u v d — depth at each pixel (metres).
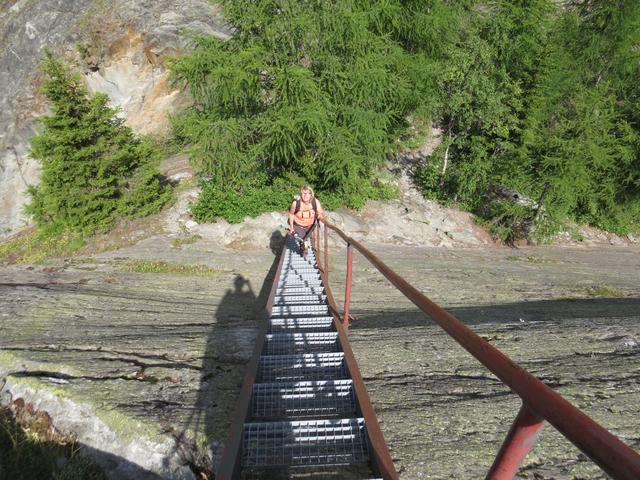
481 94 12.96
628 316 6.10
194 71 12.02
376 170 15.48
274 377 3.00
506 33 13.27
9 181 24.12
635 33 15.37
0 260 12.30
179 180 15.43
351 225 13.28
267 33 11.43
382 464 1.72
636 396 3.26
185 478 2.60
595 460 0.54
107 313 5.64
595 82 16.72
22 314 5.21
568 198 13.65
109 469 2.78
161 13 22.58
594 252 14.54
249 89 11.82
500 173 14.44
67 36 23.16
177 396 3.26
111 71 23.42
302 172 13.83
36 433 3.07
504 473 0.79
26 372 3.62
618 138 15.00
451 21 14.84
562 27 16.14
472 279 9.74
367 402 2.26
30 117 23.72
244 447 2.22
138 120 23.59
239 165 12.70
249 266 9.79
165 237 11.75
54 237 12.42
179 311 6.05
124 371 3.64
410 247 12.95
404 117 16.27
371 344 4.46
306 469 2.24
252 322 5.52
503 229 14.48
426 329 5.11
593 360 4.00
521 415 0.77
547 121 14.29
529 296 8.51
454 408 3.10
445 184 15.77
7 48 23.98
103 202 11.95
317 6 11.99
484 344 0.99
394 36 15.11
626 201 16.23
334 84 12.31
